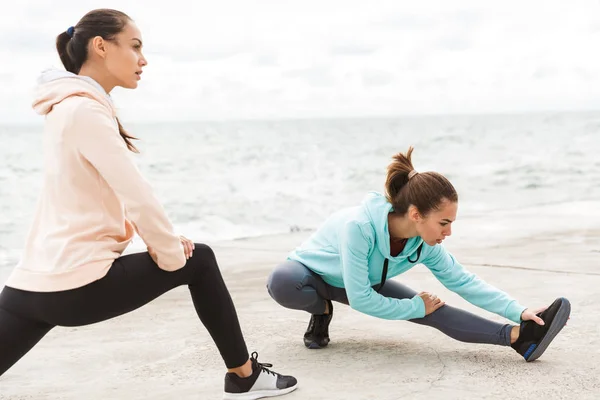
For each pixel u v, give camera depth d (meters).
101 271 2.19
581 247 5.79
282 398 2.65
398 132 48.28
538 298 4.11
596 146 28.25
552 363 3.02
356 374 2.92
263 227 10.74
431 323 3.15
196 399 2.70
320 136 43.16
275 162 24.30
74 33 2.32
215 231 10.39
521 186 15.46
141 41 2.39
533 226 7.08
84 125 2.15
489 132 43.81
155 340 3.52
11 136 38.84
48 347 3.44
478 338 3.11
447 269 3.20
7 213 12.83
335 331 3.61
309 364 3.07
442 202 2.85
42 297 2.17
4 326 2.21
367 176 19.36
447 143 34.19
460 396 2.65
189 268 2.40
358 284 3.03
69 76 2.24
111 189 2.23
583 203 8.98
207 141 36.84
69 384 2.93
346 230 3.04
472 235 6.62
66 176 2.18
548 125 51.19
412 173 2.99
